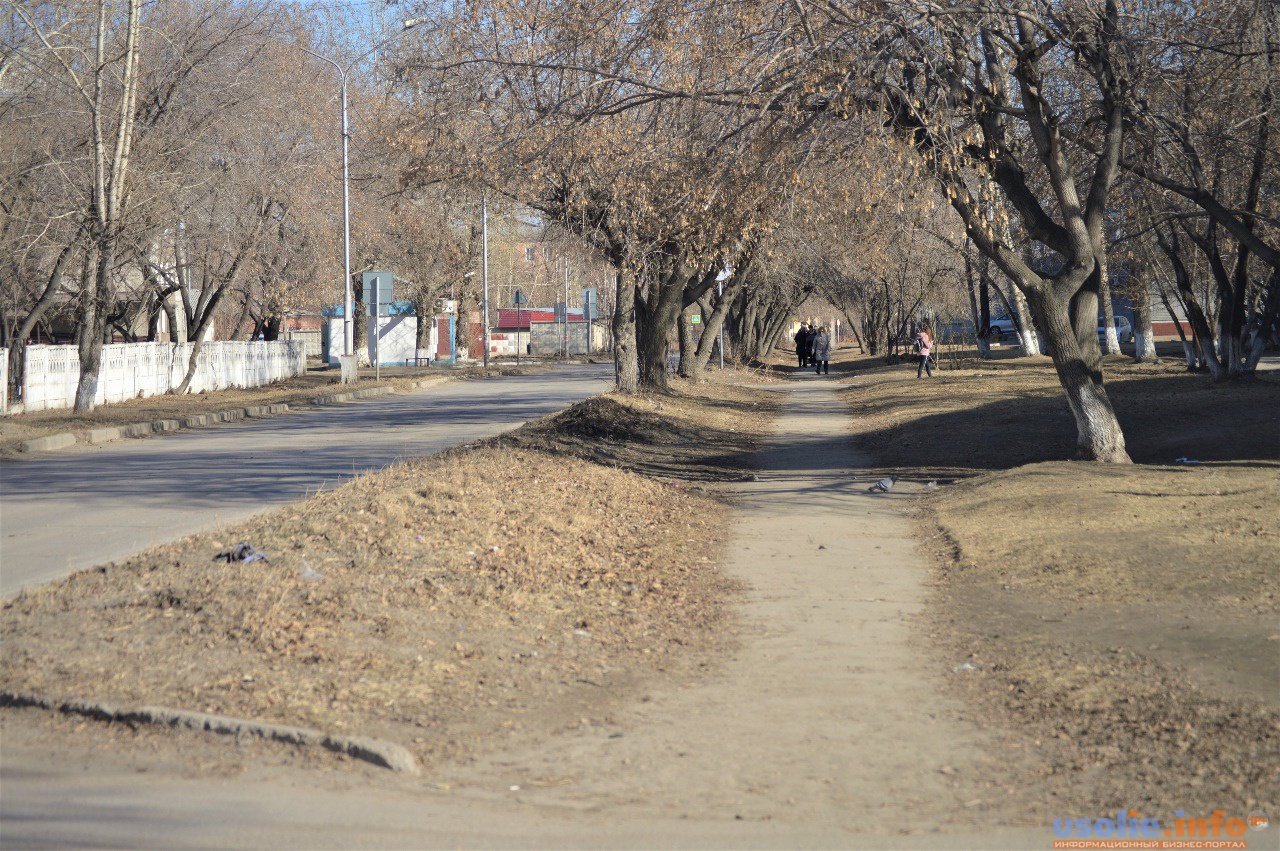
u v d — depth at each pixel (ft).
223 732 19.08
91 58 90.84
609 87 52.65
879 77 45.34
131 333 136.36
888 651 25.85
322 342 233.96
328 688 21.16
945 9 46.03
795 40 46.01
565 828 15.97
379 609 26.48
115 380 106.22
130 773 17.70
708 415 89.45
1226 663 22.88
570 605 29.45
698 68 49.01
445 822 16.11
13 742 18.85
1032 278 53.21
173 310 146.82
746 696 22.50
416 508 38.78
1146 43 52.75
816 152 47.11
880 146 45.62
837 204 48.96
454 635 25.48
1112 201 67.00
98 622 24.73
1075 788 17.42
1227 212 57.88
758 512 45.96
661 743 19.69
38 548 37.09
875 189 46.62
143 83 97.14
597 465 55.52
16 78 88.69
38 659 22.30
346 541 33.12
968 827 16.03
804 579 33.63
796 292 176.35
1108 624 26.78
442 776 17.88
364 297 137.18
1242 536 34.12
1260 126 62.75
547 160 58.85
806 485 53.42
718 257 57.47
